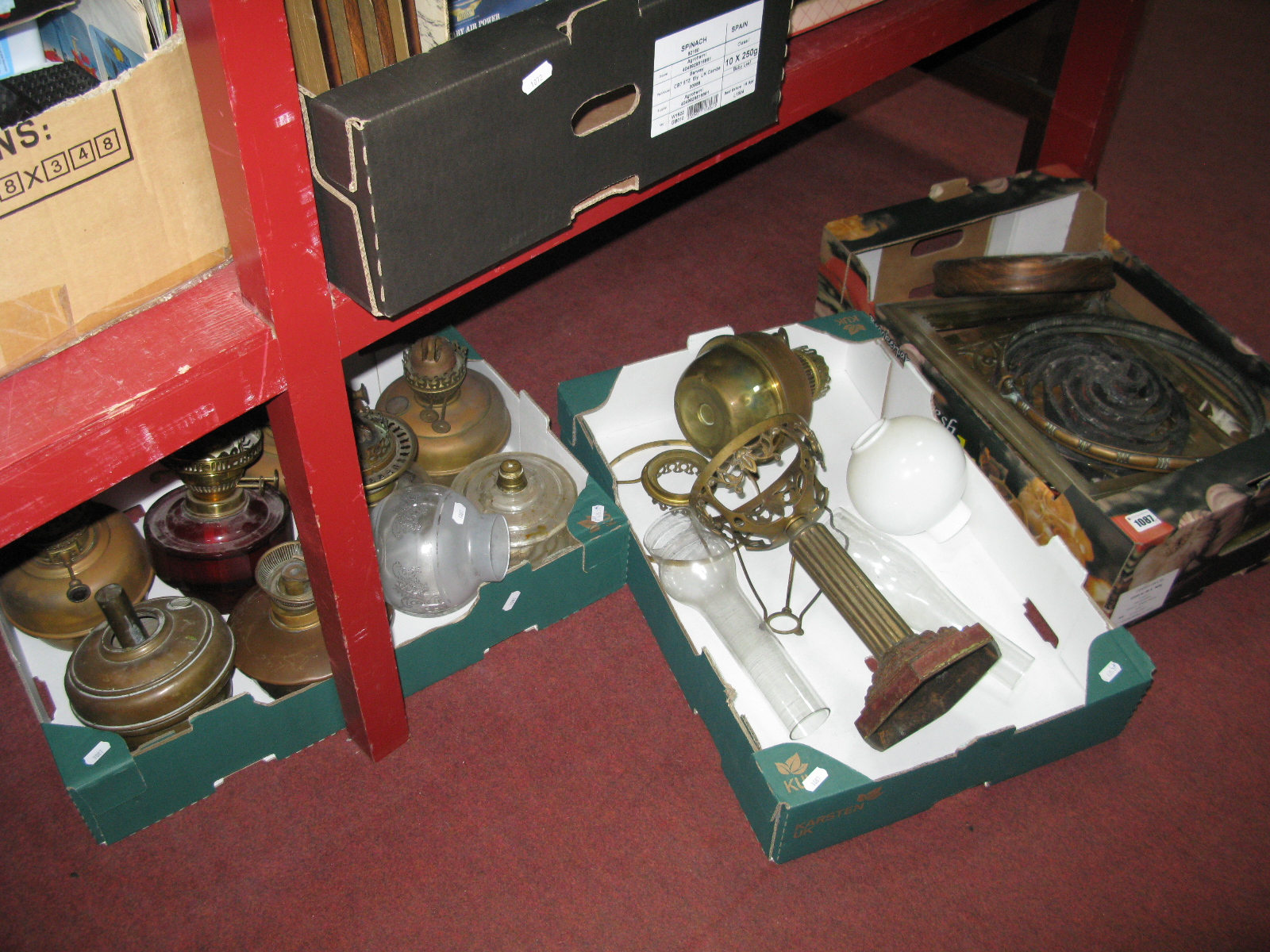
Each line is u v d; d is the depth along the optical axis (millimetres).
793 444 1457
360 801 1166
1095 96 1662
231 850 1119
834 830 1095
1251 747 1237
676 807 1175
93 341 667
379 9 723
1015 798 1187
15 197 567
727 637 1225
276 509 1250
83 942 1045
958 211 1599
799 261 1917
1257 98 2402
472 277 773
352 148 596
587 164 743
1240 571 1362
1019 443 1307
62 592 1155
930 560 1336
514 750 1220
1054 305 1627
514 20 670
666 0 702
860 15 1068
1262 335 1788
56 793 1153
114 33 622
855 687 1197
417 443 1318
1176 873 1127
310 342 722
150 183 630
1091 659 1140
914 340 1472
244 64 560
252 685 1198
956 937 1074
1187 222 2033
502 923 1077
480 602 1206
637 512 1384
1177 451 1416
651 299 1820
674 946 1065
